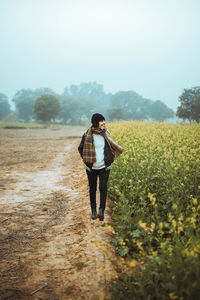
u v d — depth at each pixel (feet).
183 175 14.84
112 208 15.33
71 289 9.07
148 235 11.29
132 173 16.99
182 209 12.97
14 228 13.75
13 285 9.37
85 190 19.62
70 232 13.20
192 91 119.03
